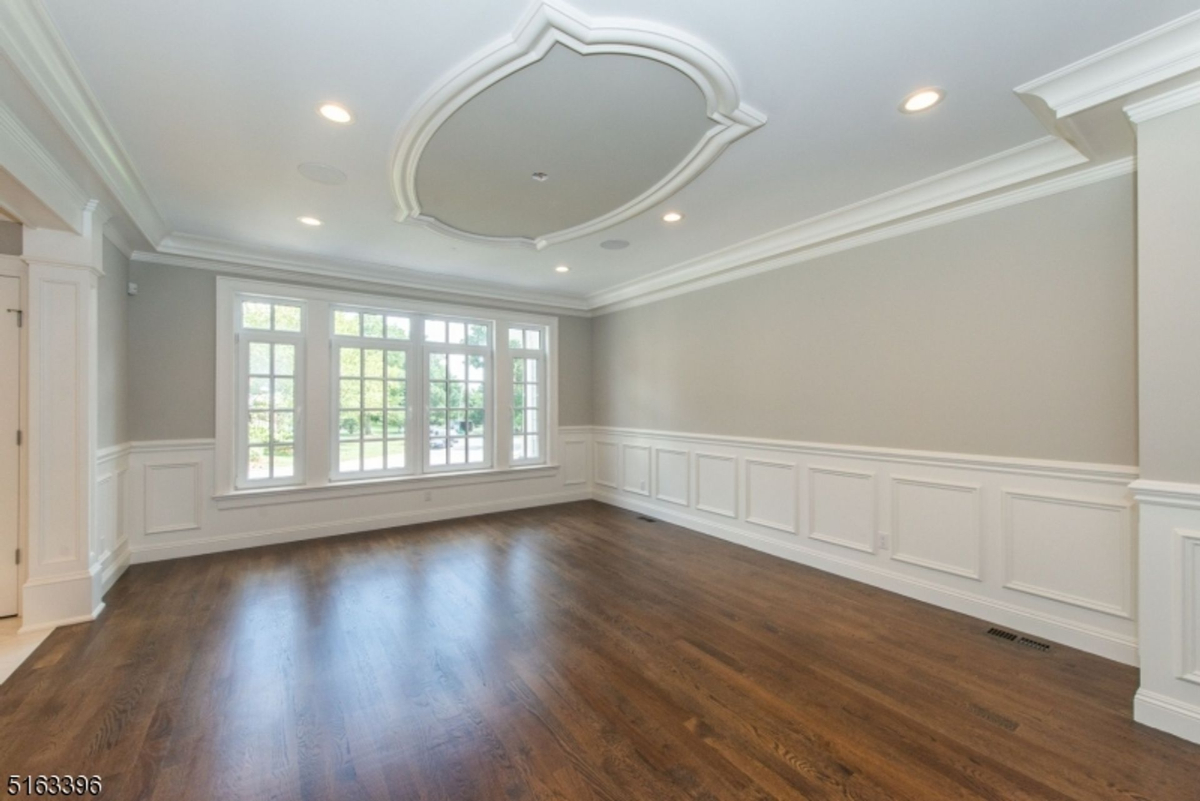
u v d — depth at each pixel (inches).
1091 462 100.3
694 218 136.4
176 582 138.6
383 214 132.9
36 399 111.0
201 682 90.4
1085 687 88.4
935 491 123.2
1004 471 111.7
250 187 116.6
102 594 127.6
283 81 78.6
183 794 64.9
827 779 67.8
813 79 78.8
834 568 145.4
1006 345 111.1
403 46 71.2
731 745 74.5
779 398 160.7
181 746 73.8
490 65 74.1
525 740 75.8
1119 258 96.6
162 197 122.1
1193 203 72.8
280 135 94.3
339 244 157.6
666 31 68.2
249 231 145.9
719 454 182.5
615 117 88.0
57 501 113.0
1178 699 75.7
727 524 179.8
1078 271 101.3
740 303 173.3
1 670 93.7
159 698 85.6
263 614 118.7
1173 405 75.2
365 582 139.3
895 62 75.0
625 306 227.3
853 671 94.1
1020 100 84.2
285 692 87.7
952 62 75.0
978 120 90.3
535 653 101.3
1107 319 98.1
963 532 118.3
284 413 180.4
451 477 211.3
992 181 108.0
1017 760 71.1
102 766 69.6
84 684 89.4
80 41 69.0
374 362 198.8
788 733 77.2
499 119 88.4
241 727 78.3
